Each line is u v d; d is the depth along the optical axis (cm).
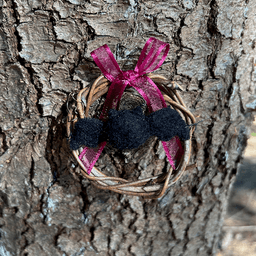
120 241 26
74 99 20
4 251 27
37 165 23
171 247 28
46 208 25
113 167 24
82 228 26
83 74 22
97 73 22
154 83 21
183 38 21
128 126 19
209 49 22
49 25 20
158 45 20
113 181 22
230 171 26
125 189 21
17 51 21
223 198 27
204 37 22
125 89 21
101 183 21
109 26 21
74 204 25
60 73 21
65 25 20
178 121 20
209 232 28
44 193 24
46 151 23
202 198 26
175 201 26
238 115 24
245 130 25
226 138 24
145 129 20
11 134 23
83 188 24
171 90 21
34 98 22
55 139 23
